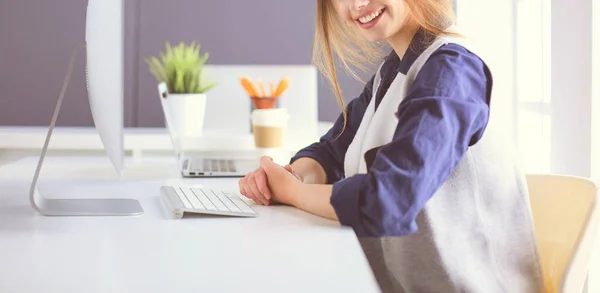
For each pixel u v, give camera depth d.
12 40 4.13
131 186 1.63
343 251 0.95
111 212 1.24
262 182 1.35
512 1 2.85
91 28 1.23
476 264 1.29
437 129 1.08
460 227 1.27
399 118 1.13
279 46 4.17
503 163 1.31
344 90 4.09
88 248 0.96
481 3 2.89
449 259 1.27
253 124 2.19
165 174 1.92
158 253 0.93
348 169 1.45
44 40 4.14
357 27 1.42
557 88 2.04
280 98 2.99
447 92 1.12
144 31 4.12
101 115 1.29
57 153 2.51
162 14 4.12
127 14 4.11
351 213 1.10
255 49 4.17
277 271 0.84
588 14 1.92
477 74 1.19
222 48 4.16
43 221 1.17
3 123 4.17
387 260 1.35
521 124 2.73
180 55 2.87
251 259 0.90
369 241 1.39
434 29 1.30
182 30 4.14
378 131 1.33
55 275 0.81
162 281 0.79
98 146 2.47
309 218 1.21
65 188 1.58
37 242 1.00
